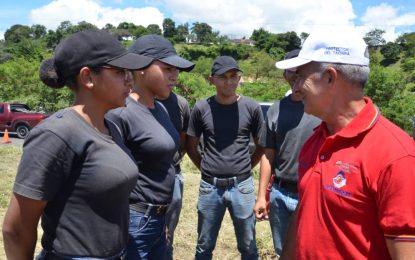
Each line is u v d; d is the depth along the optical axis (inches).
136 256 100.3
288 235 80.7
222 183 139.2
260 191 131.8
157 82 104.7
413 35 2726.4
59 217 70.9
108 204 72.3
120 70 73.7
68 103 932.0
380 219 56.9
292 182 123.6
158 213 102.3
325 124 70.4
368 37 2881.4
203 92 1055.0
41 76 77.2
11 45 3238.2
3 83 1073.5
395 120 663.1
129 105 99.2
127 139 97.5
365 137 59.9
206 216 142.3
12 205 68.0
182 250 174.6
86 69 71.3
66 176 69.0
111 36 74.0
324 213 63.0
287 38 3531.0
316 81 64.7
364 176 58.2
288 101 126.0
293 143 121.6
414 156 55.7
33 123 637.9
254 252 144.0
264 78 2009.1
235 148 139.9
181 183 133.5
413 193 54.3
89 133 70.6
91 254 71.9
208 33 4522.6
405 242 54.1
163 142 99.7
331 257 62.2
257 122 144.8
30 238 71.0
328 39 63.6
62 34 3056.1
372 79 690.2
